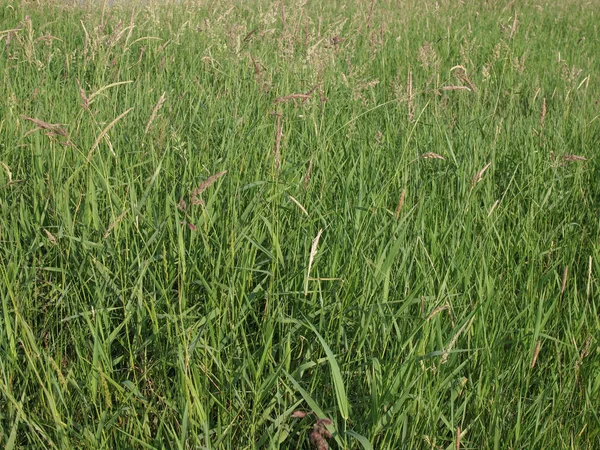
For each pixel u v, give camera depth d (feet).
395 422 7.97
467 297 10.01
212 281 9.45
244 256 10.40
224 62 21.26
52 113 14.71
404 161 13.47
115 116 15.24
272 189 11.86
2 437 8.00
